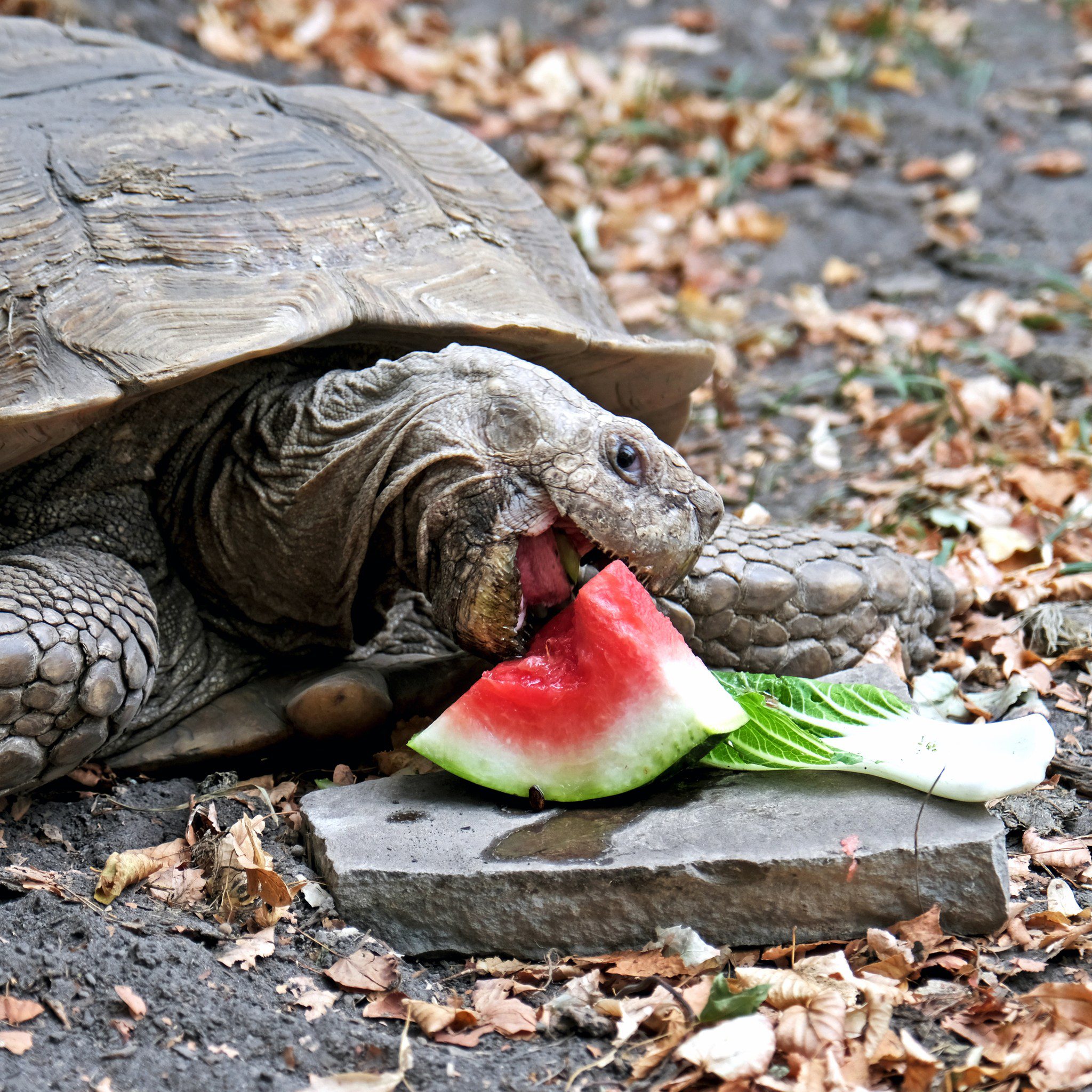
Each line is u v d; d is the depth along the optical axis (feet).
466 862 10.78
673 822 11.05
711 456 21.88
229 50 31.96
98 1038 9.54
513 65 36.11
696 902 10.55
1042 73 35.42
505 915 10.66
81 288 12.34
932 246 28.19
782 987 9.80
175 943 10.36
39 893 10.77
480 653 12.28
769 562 13.94
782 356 25.22
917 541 18.19
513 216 15.85
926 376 22.77
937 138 32.48
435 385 12.21
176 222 13.05
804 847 10.50
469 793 11.98
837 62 36.01
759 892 10.49
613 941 10.65
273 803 12.84
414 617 15.30
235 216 13.29
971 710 14.43
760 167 31.71
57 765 12.12
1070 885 11.50
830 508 19.71
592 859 10.66
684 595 13.56
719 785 11.59
